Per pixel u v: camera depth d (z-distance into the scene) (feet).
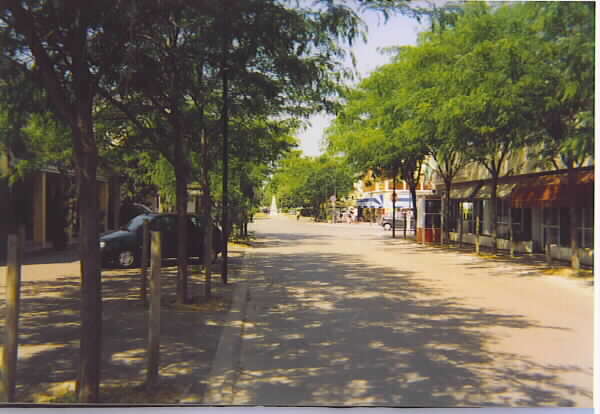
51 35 17.76
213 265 54.24
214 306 31.50
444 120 53.11
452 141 56.85
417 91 68.13
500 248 81.66
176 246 53.16
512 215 78.48
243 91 33.50
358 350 22.71
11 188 58.80
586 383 18.49
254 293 38.11
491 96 45.09
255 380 18.62
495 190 69.05
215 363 19.89
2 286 37.50
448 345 23.65
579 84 37.93
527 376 19.24
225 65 24.89
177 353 21.17
